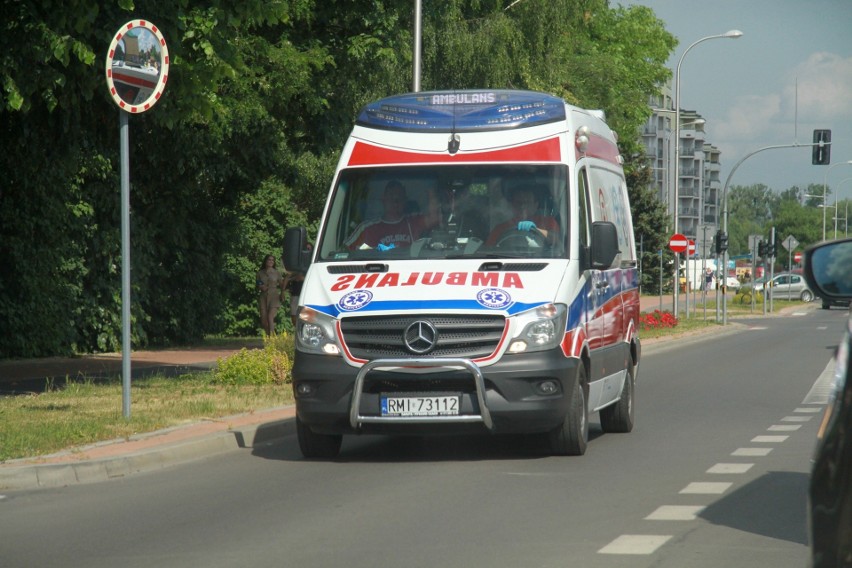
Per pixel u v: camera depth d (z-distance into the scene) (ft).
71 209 115.75
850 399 18.69
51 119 89.66
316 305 56.39
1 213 108.37
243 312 161.68
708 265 575.38
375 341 54.80
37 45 73.31
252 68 119.75
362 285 56.39
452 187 59.67
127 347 64.80
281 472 54.13
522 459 57.47
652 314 207.51
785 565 34.17
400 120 61.87
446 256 57.82
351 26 128.36
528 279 56.08
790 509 43.34
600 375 62.28
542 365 54.39
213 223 143.95
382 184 60.34
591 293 60.34
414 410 54.34
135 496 47.60
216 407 71.61
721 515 42.19
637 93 335.26
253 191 146.41
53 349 113.80
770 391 97.50
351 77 130.21
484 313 54.39
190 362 111.55
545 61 189.37
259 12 80.59
